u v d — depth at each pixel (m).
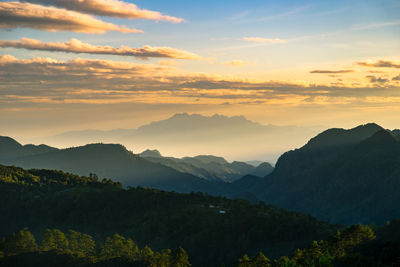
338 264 133.75
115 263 169.00
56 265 172.75
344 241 151.38
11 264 174.88
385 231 166.62
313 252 149.50
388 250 126.25
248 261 150.50
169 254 165.38
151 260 168.00
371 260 117.75
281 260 149.62
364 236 153.62
